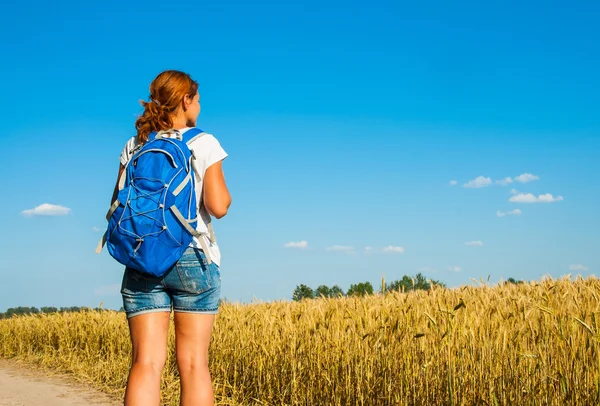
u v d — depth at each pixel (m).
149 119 3.40
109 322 12.88
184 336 3.28
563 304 6.12
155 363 3.20
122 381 9.20
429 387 6.13
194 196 3.22
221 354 8.65
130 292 3.23
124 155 3.44
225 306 10.62
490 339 5.86
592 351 5.15
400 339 6.48
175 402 7.27
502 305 6.74
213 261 3.33
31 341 15.51
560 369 5.25
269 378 7.53
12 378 10.45
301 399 7.05
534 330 5.72
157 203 3.08
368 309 7.43
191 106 3.54
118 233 3.08
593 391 4.98
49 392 8.66
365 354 6.79
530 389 5.34
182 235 3.11
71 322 14.32
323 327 7.36
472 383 5.74
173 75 3.48
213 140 3.44
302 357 7.52
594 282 7.35
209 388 3.29
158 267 3.05
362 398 6.44
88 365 10.95
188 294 3.23
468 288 7.86
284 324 8.26
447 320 5.98
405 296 7.98
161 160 3.18
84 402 7.81
